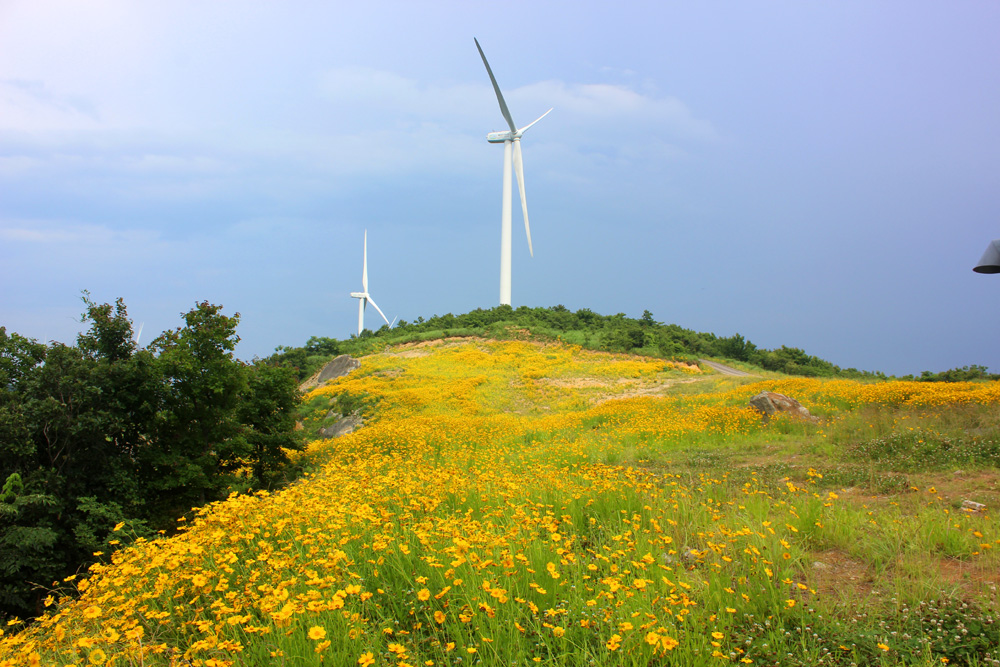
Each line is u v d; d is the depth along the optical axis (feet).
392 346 188.24
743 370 168.45
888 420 49.11
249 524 20.57
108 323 56.59
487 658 13.69
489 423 73.05
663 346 175.83
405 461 41.42
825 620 15.79
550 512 24.70
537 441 61.98
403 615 16.28
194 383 55.06
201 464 54.19
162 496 54.24
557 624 15.24
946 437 39.86
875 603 17.06
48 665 13.65
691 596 16.83
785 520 23.18
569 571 18.43
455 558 16.81
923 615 15.83
